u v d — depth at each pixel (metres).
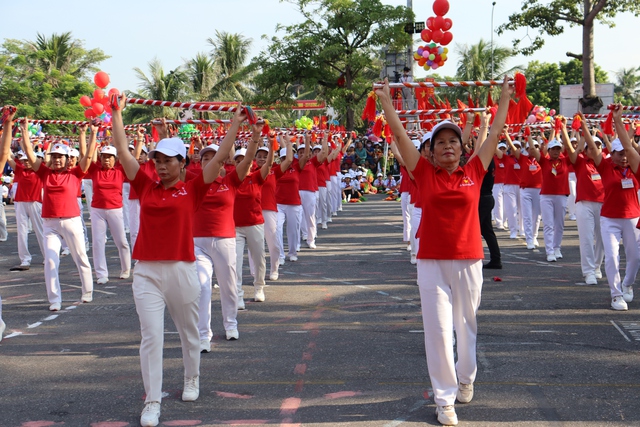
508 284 9.77
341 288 9.81
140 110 46.34
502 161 16.70
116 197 10.53
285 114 40.28
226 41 50.53
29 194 12.15
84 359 6.55
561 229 11.87
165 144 5.09
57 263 8.81
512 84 5.14
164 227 5.08
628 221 8.14
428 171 4.93
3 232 16.55
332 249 14.02
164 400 5.37
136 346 6.98
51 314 8.54
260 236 8.46
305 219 14.20
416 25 28.80
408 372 5.92
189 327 5.29
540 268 11.10
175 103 6.33
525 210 13.22
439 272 4.87
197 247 6.94
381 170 32.69
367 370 6.00
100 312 8.61
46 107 37.28
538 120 15.14
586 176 9.52
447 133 4.88
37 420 5.00
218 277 7.02
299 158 13.09
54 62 44.00
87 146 8.91
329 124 18.77
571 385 5.50
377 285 10.00
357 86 35.72
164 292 5.10
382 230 17.25
